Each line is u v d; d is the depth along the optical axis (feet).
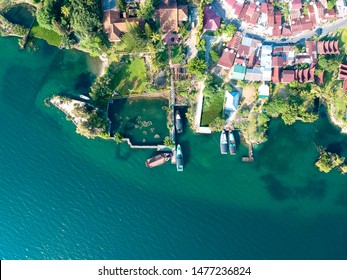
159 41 331.77
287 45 334.44
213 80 334.24
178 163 330.34
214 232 327.47
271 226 330.95
